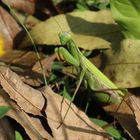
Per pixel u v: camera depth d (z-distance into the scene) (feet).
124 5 1.76
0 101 1.57
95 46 1.83
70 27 1.90
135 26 1.79
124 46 1.76
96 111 1.76
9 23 1.98
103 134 1.58
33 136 1.54
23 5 2.06
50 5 2.09
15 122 1.59
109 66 1.76
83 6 2.07
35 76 1.75
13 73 1.60
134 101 1.63
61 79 1.78
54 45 1.89
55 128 1.56
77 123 1.59
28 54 1.88
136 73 1.71
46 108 1.58
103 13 1.93
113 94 1.68
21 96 1.58
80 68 1.65
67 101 1.61
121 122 1.64
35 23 2.03
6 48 1.94
